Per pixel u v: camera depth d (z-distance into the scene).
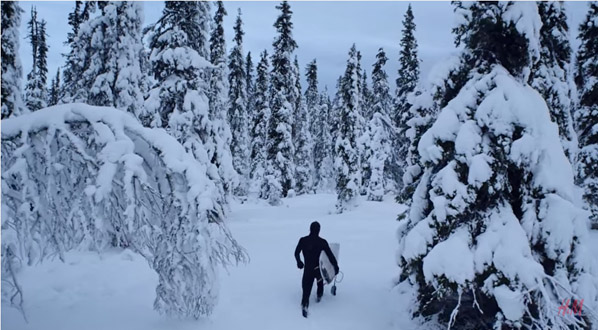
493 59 5.54
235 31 30.03
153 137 4.84
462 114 5.18
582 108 15.43
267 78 31.05
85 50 13.53
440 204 4.89
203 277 4.84
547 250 4.62
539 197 4.88
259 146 30.69
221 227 5.09
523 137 4.72
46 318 5.56
